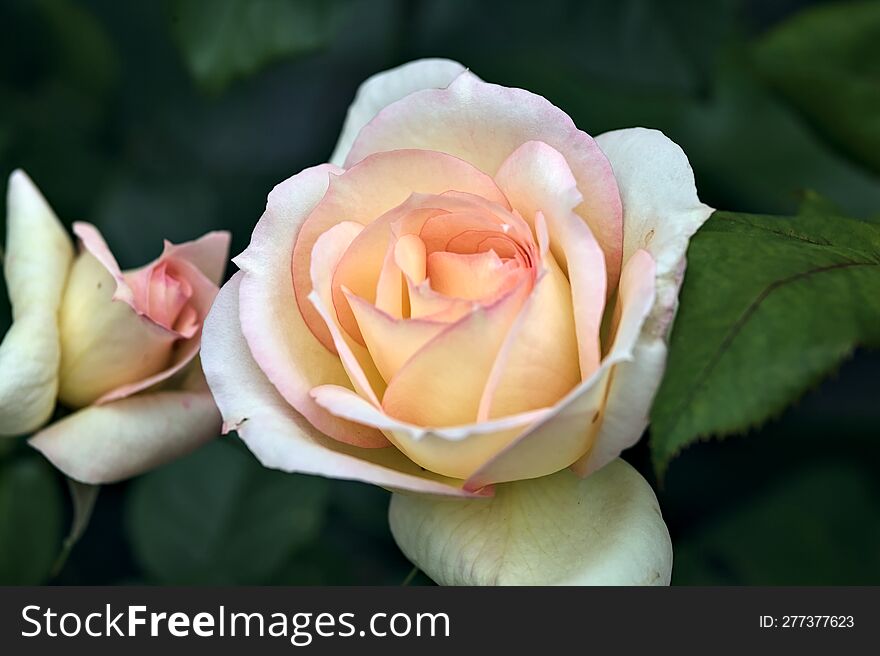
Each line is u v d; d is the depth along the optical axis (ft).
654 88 1.30
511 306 0.89
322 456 0.91
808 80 1.27
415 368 0.90
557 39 1.32
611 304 0.94
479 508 0.96
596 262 0.89
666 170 0.94
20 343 1.07
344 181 0.95
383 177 0.95
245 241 1.47
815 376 0.88
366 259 0.95
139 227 1.46
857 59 1.27
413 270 0.93
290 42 1.29
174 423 1.09
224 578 1.34
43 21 1.44
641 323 0.87
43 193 1.45
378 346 0.92
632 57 1.30
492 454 0.90
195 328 1.11
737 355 0.89
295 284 0.96
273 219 0.96
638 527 0.94
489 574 0.94
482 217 0.94
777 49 1.28
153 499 1.36
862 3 1.28
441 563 0.96
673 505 1.47
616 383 0.89
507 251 0.95
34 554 1.23
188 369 1.12
